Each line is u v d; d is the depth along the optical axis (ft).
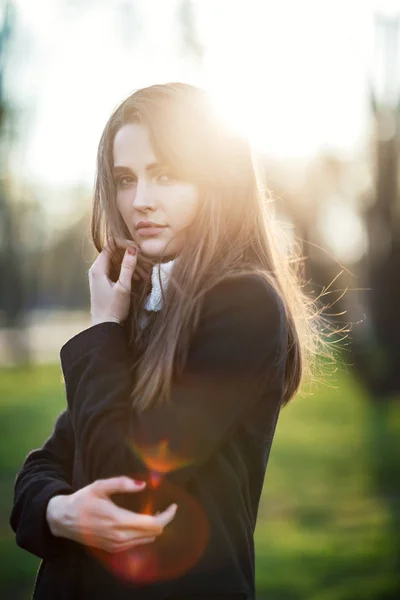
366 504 30.27
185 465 6.12
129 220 7.15
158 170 6.92
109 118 7.25
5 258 112.88
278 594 19.75
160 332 6.53
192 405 6.21
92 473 6.36
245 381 6.33
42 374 96.99
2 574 21.20
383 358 67.62
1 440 45.62
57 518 6.41
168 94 6.98
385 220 69.05
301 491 32.83
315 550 23.91
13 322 114.73
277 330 6.51
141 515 6.07
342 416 59.52
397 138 69.21
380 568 21.88
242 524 6.52
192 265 6.68
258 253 7.09
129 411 6.42
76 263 182.09
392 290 68.74
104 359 6.65
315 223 54.95
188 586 6.21
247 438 6.60
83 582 6.56
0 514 27.89
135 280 7.32
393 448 43.50
